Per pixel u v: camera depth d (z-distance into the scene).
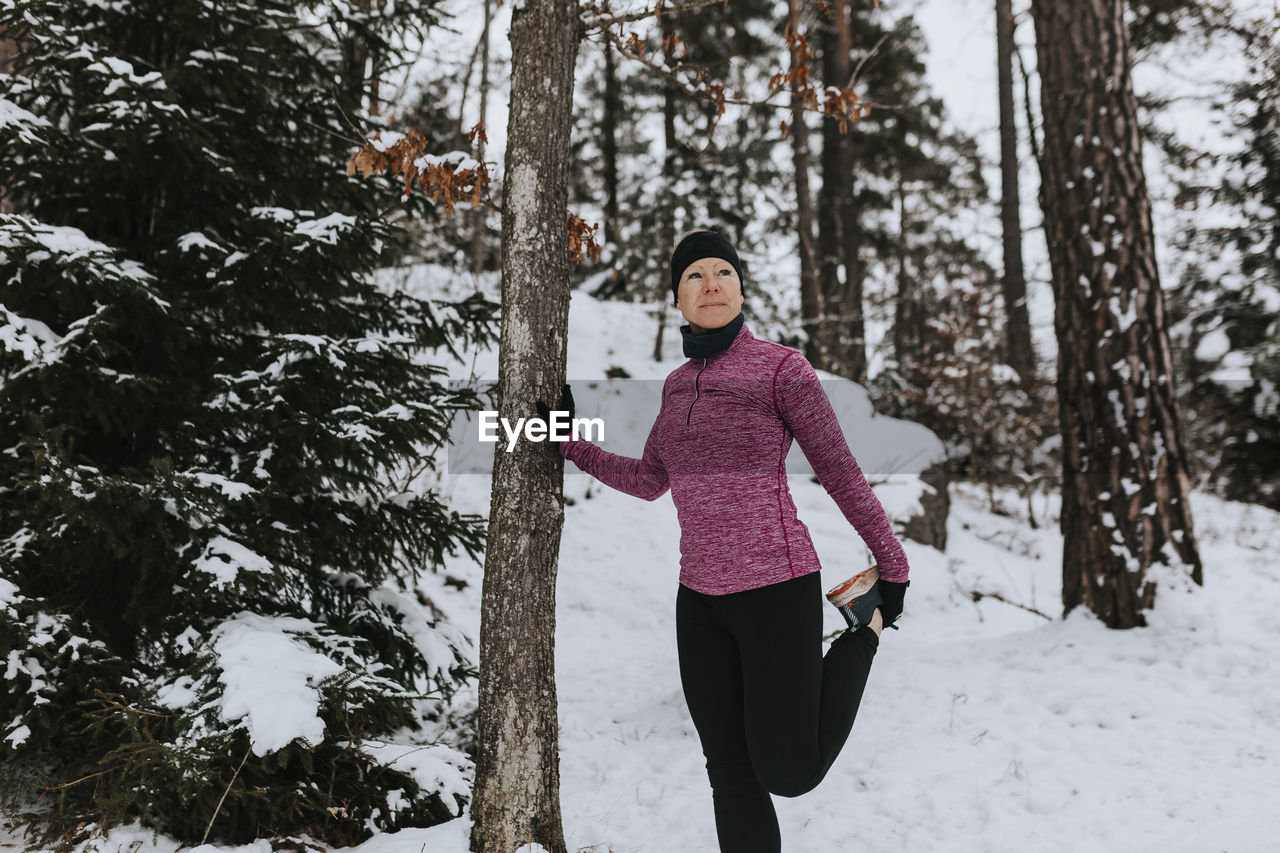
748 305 11.86
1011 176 13.01
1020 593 7.79
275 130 3.98
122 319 3.24
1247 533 8.33
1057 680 4.04
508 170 2.64
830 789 3.33
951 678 4.32
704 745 2.14
